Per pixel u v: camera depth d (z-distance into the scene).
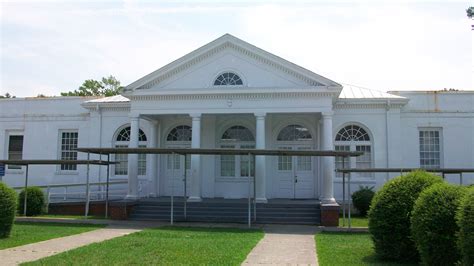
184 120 25.67
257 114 21.59
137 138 22.66
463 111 24.69
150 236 14.53
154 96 22.42
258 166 21.27
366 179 24.09
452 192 9.03
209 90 21.78
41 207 22.19
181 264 9.88
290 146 24.81
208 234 15.23
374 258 10.83
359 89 26.41
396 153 24.12
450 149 24.56
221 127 25.25
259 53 22.03
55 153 27.66
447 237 8.66
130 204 20.48
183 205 20.77
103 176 26.50
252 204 20.64
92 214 23.02
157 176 25.48
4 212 14.09
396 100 24.00
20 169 27.73
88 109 27.19
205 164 25.00
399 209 10.35
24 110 28.38
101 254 11.06
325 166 20.59
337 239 14.45
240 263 10.27
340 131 24.77
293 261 10.62
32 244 12.94
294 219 19.31
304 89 21.08
